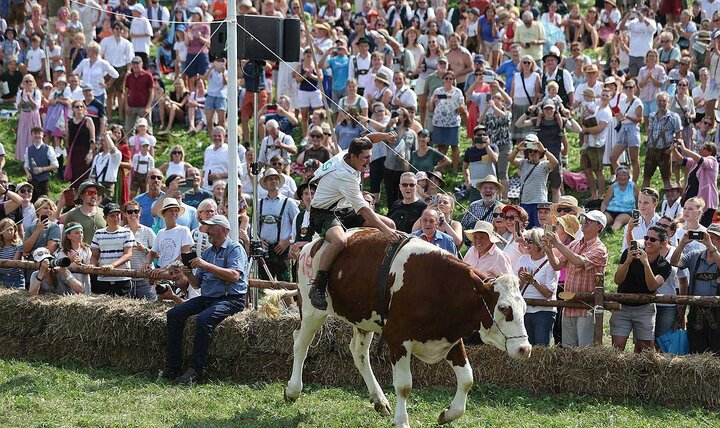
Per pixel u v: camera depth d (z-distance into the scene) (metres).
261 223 15.55
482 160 18.20
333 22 27.95
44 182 20.77
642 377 10.86
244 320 12.01
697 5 26.67
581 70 22.61
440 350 9.69
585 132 18.97
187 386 11.66
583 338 11.60
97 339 12.48
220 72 22.88
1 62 26.84
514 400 10.88
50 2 26.84
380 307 9.77
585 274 11.62
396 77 21.42
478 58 22.50
